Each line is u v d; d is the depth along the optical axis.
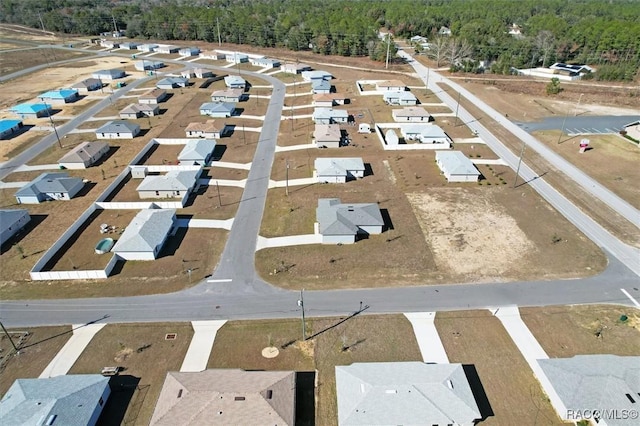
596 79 138.75
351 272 52.78
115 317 46.47
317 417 36.06
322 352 42.09
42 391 35.97
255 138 94.81
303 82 139.75
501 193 70.81
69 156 81.00
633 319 45.47
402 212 65.50
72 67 160.38
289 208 66.69
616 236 59.47
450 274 52.28
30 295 49.66
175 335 44.16
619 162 81.69
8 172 79.25
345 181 75.06
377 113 110.25
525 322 45.25
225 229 61.66
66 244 58.47
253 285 50.88
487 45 162.38
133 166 77.12
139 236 55.75
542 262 54.22
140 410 36.72
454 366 38.50
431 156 84.81
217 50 187.12
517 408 36.59
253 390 35.53
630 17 198.00
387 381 36.62
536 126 101.00
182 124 102.81
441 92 127.56
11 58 171.12
